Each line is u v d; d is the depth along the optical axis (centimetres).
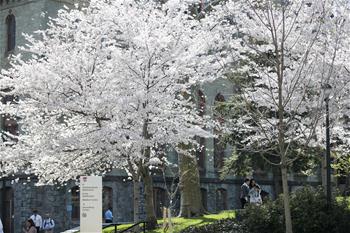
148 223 2488
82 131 2005
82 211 1583
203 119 2312
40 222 3438
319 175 5612
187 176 2920
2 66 4391
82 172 2284
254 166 3734
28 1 4325
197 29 2259
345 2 1881
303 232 1909
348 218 1905
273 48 1911
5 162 2330
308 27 1867
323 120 1994
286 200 1700
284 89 1844
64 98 2009
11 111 2161
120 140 1881
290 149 2255
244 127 2386
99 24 2127
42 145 2078
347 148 2620
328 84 1850
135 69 1945
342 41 1891
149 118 2028
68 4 4259
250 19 2006
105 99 1922
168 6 2136
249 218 2034
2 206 3812
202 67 2130
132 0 2164
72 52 2098
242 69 1972
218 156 5025
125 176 4388
